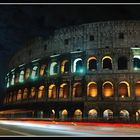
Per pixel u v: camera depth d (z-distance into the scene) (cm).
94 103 5628
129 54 5781
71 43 6425
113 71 5747
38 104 6562
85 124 4159
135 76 5625
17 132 2372
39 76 6888
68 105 5925
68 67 6259
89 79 5828
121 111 5569
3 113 8206
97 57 5941
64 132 2408
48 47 6938
